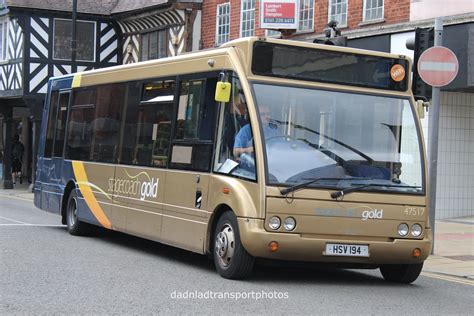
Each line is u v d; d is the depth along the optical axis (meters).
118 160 12.23
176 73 10.70
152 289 8.33
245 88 8.97
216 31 25.81
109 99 12.84
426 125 18.05
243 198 8.75
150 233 10.98
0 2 31.36
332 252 8.77
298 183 8.70
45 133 15.68
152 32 29.17
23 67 30.09
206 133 9.76
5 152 31.94
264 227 8.55
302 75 9.20
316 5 21.25
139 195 11.38
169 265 10.30
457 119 18.42
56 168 14.83
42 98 30.38
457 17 17.11
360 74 9.45
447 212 18.41
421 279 10.31
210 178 9.50
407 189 9.21
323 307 7.66
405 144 9.43
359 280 9.96
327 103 9.18
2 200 24.66
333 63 9.34
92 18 30.88
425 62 11.84
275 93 9.01
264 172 8.63
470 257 12.30
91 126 13.45
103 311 7.12
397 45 18.72
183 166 10.21
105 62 31.20
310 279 9.73
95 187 12.97
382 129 9.38
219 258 9.24
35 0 30.09
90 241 13.04
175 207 10.30
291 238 8.59
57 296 7.82
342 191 8.82
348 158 9.05
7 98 31.42
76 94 14.27
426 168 9.43
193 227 9.82
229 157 9.23
